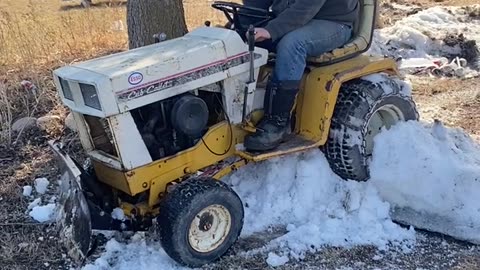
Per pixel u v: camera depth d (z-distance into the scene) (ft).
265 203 15.29
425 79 24.99
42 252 14.06
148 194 13.67
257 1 16.57
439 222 14.94
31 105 20.88
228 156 14.65
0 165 17.90
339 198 15.57
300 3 14.52
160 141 13.65
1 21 28.50
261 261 13.61
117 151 12.87
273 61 15.26
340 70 15.21
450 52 28.32
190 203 12.83
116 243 13.94
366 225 14.88
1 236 14.70
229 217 13.58
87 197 13.47
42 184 16.74
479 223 14.65
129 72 12.64
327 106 14.92
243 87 14.46
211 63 13.80
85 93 12.76
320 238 14.34
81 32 27.58
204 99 14.51
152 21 21.71
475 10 35.06
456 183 15.20
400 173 15.48
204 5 36.42
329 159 15.83
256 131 14.60
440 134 16.28
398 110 16.26
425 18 33.53
